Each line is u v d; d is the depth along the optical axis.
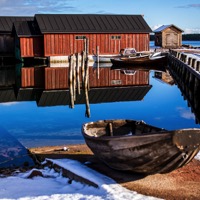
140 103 17.48
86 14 39.44
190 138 6.25
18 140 11.02
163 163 6.51
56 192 6.59
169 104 16.73
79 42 37.66
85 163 7.73
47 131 12.18
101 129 8.39
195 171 7.12
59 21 37.75
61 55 37.28
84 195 6.26
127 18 40.09
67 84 23.58
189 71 18.19
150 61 33.94
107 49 38.38
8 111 15.91
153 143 6.25
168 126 12.85
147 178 6.81
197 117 13.30
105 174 7.04
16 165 8.77
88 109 15.84
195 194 6.13
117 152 6.65
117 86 23.03
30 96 19.81
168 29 50.94
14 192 6.68
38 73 28.98
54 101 18.34
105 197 6.06
